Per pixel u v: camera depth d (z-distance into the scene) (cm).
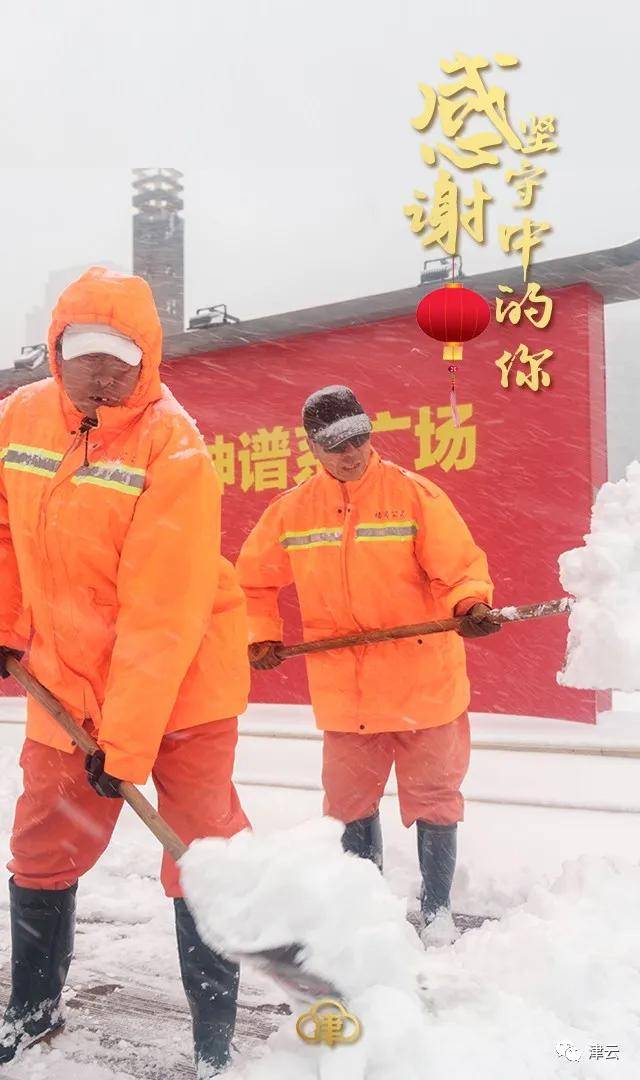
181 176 1345
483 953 261
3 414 238
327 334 895
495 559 809
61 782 226
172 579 210
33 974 232
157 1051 232
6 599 243
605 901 294
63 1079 218
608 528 311
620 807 484
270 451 920
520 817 468
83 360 212
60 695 226
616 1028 220
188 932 216
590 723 764
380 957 195
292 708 871
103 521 215
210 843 198
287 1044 203
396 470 337
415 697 325
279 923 190
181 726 220
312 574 340
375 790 337
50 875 230
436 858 320
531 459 798
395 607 333
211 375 953
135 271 1328
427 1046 190
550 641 787
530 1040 203
